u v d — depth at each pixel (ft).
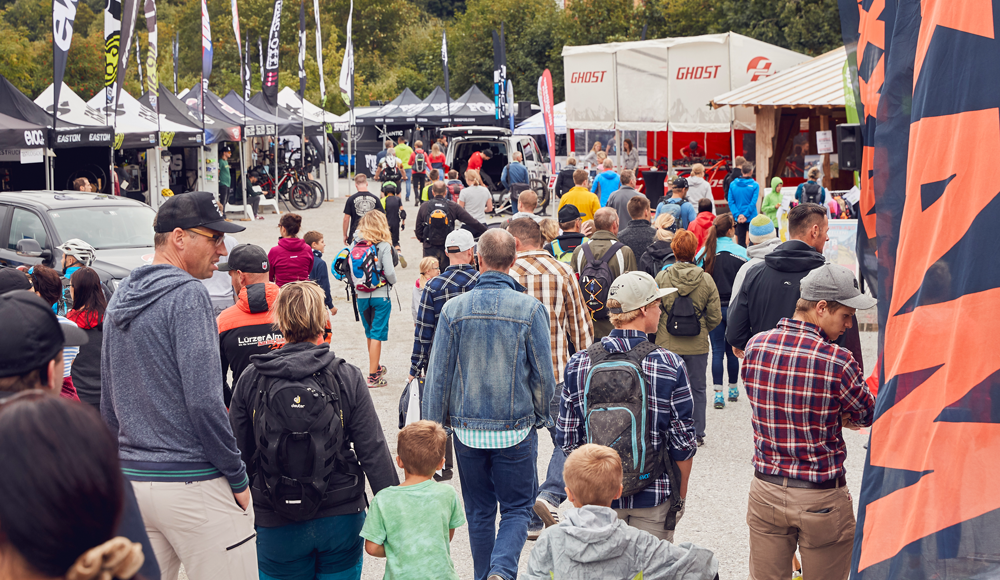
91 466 3.29
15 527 3.15
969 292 8.32
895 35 10.94
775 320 15.60
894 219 10.75
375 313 26.58
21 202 34.01
